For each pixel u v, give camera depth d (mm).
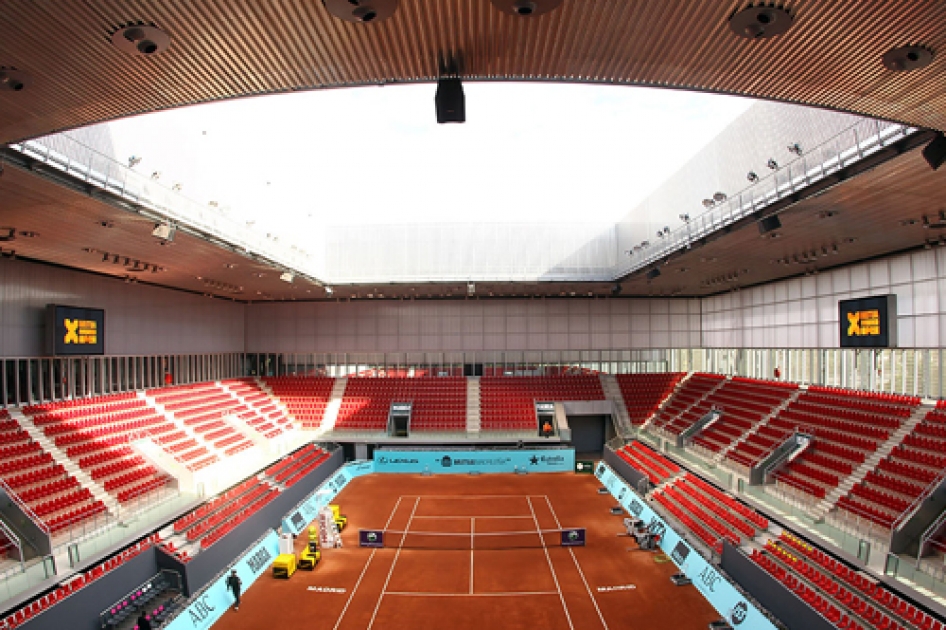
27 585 16750
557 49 8695
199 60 8711
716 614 18094
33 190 15477
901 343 26062
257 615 18266
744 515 23266
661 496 27516
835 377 31172
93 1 7094
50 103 9828
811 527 21281
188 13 7469
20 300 25531
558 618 17875
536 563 22172
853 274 29203
